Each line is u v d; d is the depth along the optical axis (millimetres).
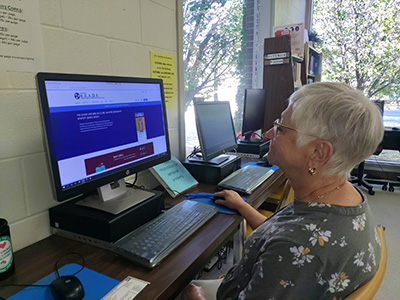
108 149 991
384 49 3619
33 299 682
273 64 2773
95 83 933
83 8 1087
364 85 3816
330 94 682
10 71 885
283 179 1735
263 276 640
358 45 3744
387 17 3523
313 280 605
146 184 1488
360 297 597
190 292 1017
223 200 1223
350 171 714
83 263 827
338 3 3766
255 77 3266
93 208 974
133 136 1101
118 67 1272
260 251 694
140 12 1359
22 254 892
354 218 668
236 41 2953
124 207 974
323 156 695
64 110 836
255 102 2361
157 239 906
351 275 626
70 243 953
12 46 881
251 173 1675
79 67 1098
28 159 957
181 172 1497
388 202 3336
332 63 3945
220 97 2838
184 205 1183
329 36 3889
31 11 919
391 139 3520
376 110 676
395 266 2125
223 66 2814
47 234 1017
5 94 881
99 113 950
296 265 612
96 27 1147
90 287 717
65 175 844
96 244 925
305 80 3201
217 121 1713
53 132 806
